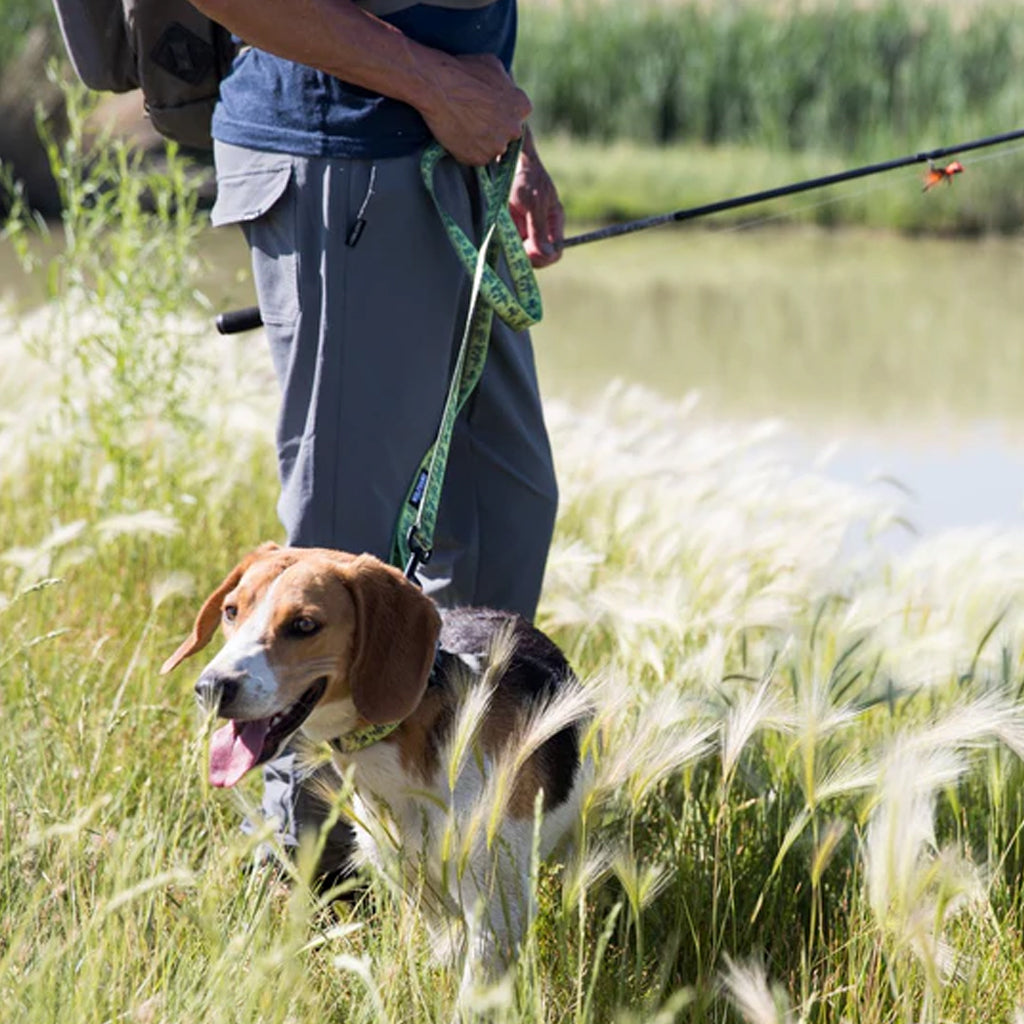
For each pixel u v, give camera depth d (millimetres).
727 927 6500
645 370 19953
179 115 7906
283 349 7039
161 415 11531
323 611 5730
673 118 40406
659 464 11516
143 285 11469
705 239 32625
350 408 6895
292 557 5992
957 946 6242
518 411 7562
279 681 5629
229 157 7113
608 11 43188
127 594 10500
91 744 7484
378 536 7016
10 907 5980
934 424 17359
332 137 6820
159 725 8242
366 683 5805
